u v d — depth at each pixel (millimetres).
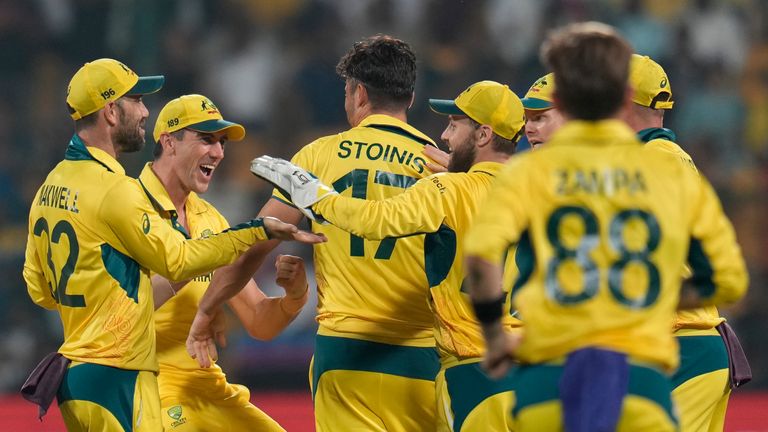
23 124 48125
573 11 52031
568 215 12742
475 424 16750
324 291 18516
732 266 13305
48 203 17172
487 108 17234
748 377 18906
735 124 51438
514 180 12875
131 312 16891
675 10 52938
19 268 42094
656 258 12758
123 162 38844
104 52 49750
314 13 52156
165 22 49188
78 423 16844
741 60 53094
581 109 13039
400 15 52375
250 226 17000
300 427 30297
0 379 40188
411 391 18203
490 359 13031
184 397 19766
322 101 50312
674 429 12664
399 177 18141
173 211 18750
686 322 18078
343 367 18188
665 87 19156
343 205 16406
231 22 51219
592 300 12602
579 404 12438
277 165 17031
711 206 13305
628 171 12891
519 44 51500
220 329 18969
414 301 18047
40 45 49906
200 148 18953
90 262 16734
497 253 12586
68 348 17000
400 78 18609
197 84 49281
